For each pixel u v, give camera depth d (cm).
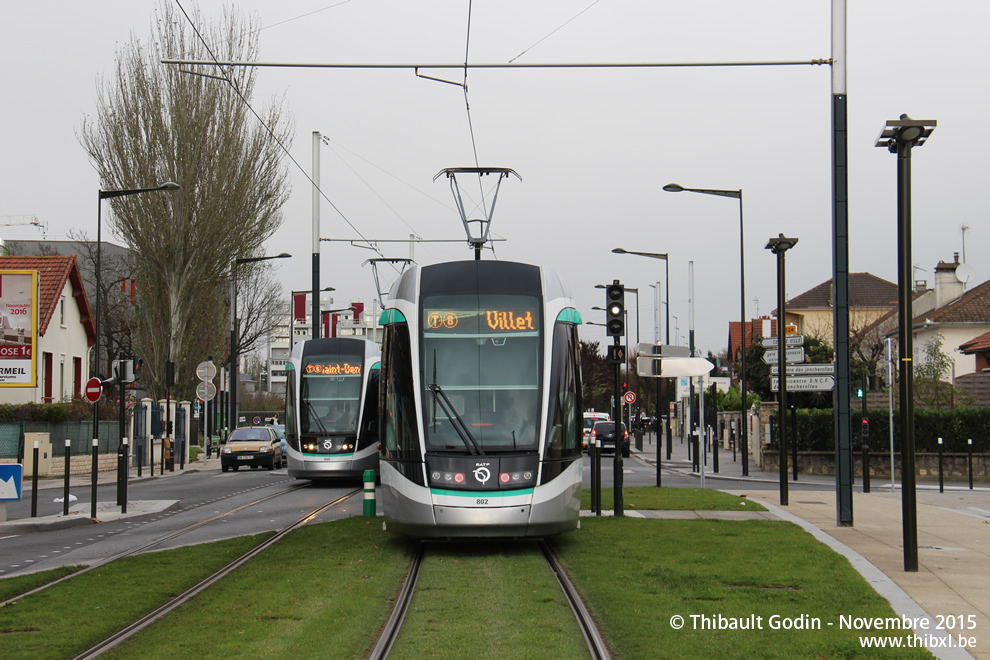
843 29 1642
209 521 1852
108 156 4341
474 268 1406
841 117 1644
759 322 6944
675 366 2353
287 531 1577
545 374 1336
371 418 2703
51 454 3388
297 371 2702
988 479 3409
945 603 942
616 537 1423
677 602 946
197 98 4369
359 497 2311
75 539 1617
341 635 827
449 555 1292
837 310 1625
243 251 4566
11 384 3241
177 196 4353
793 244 2031
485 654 759
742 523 1598
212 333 5178
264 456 3953
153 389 4578
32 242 7381
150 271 4472
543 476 1284
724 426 5956
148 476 3519
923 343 5416
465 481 1266
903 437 1144
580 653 762
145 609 966
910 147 1178
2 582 1120
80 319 4831
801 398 3975
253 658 752
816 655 748
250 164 4509
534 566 1190
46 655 780
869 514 1789
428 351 1343
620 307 1750
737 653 752
